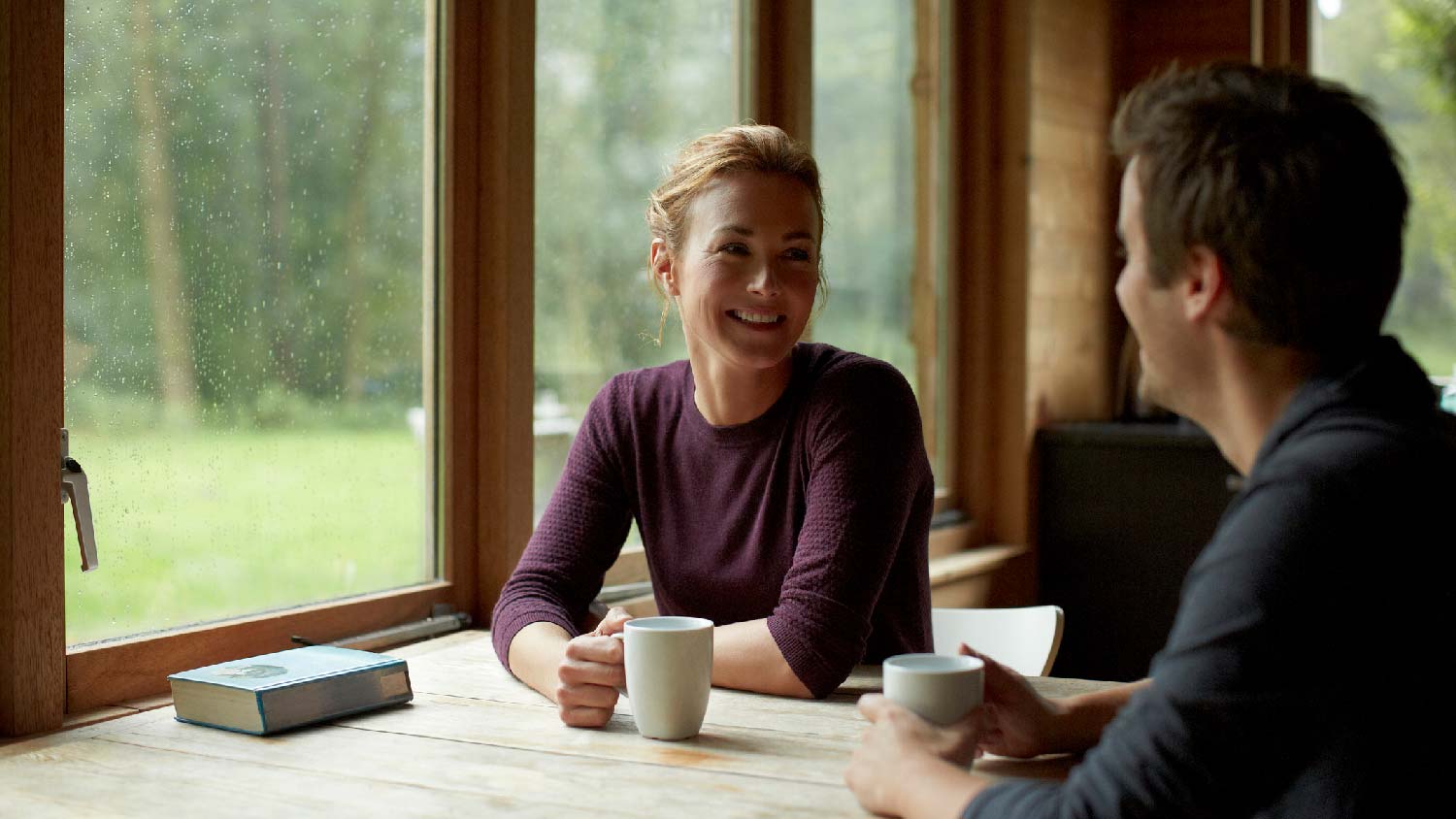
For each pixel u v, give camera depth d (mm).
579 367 2490
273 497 1925
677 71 2754
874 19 3580
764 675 1496
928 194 3889
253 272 1892
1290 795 869
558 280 2434
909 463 1614
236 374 1865
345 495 2049
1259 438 937
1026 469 4016
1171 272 931
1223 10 4383
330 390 2021
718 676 1532
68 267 1630
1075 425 4133
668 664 1287
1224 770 834
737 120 2957
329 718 1390
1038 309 4055
